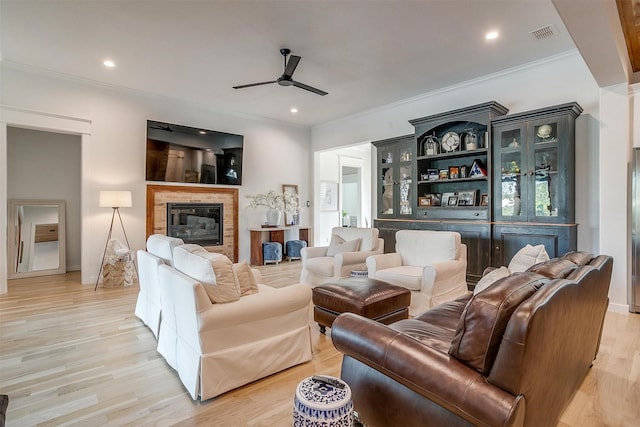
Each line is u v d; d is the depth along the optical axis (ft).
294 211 23.18
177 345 7.42
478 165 14.73
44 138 18.44
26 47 12.36
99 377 7.39
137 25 10.83
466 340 4.09
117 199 15.17
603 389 6.85
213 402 6.47
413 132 18.16
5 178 13.92
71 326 10.43
